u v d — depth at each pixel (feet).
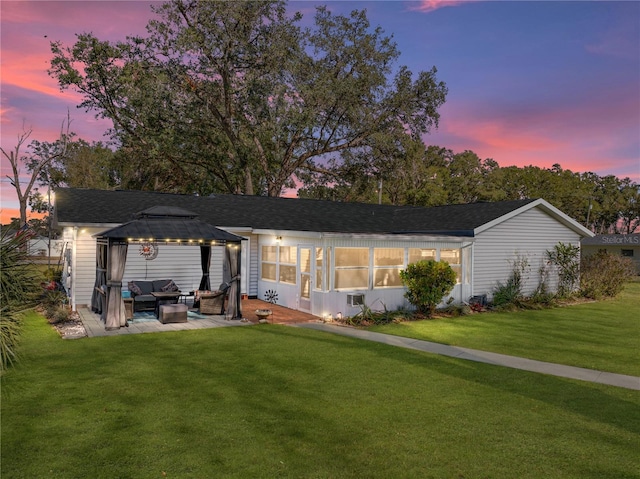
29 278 26.76
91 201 53.31
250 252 57.98
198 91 97.19
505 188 196.13
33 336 34.60
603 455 15.71
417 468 14.60
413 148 113.19
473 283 55.72
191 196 64.08
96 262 45.85
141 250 50.55
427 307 47.83
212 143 104.32
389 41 103.81
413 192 145.07
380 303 47.80
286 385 23.26
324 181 126.31
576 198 201.98
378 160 114.01
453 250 54.39
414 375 25.40
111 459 14.88
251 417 18.79
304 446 16.11
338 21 103.04
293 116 94.07
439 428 17.93
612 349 32.96
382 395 21.89
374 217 72.23
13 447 15.71
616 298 65.26
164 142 95.66
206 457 15.12
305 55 102.01
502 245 58.75
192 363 27.35
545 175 193.98
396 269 49.70
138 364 26.94
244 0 89.51
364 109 103.19
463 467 14.71
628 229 258.57
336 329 39.17
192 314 45.96
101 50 95.30
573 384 24.26
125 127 102.73
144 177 126.93
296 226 57.41
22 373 24.81
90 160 158.81
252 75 92.12
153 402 20.43
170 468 14.33
